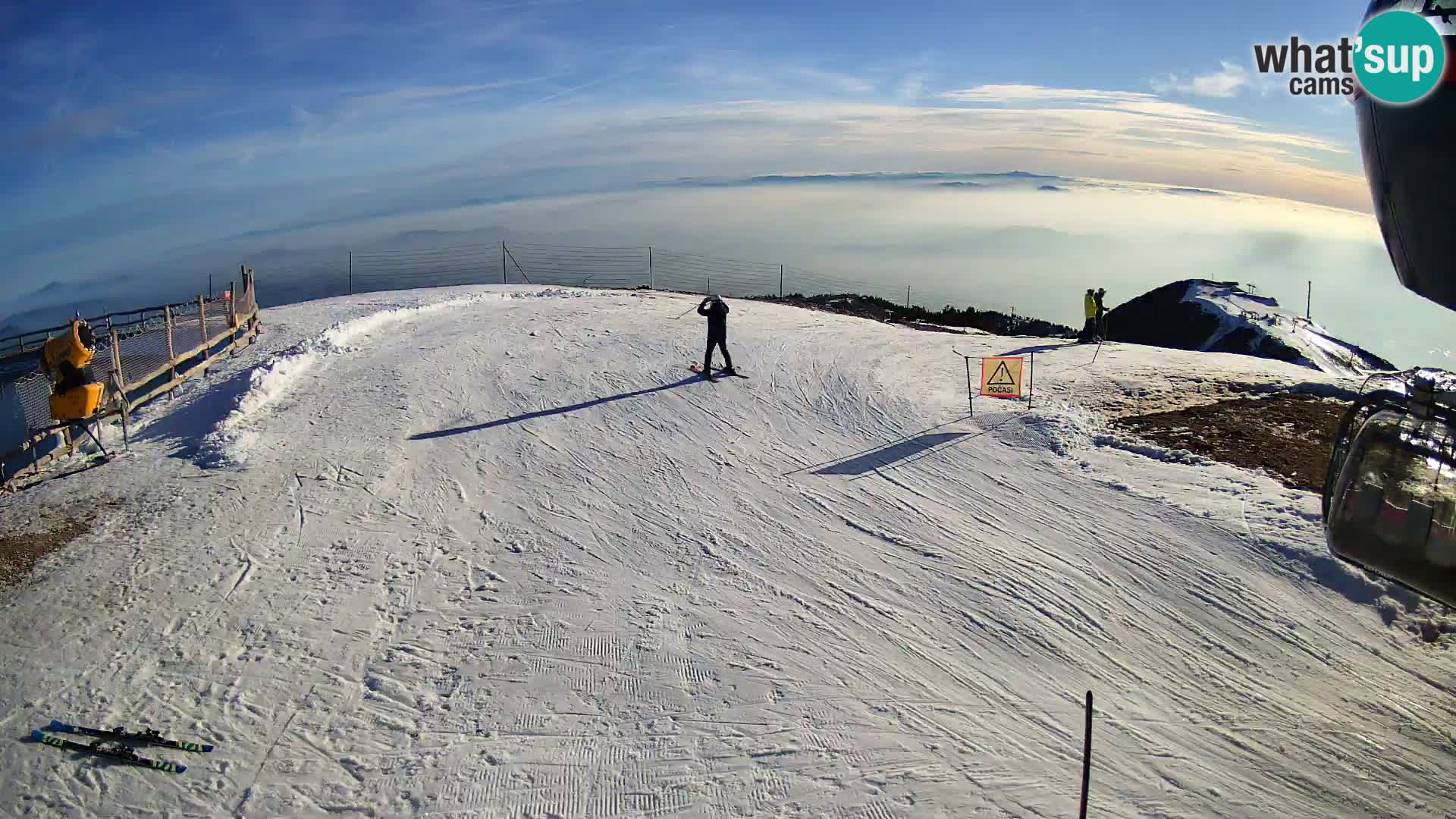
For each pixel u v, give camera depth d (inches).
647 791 288.5
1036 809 273.0
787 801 281.9
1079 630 365.1
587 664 355.3
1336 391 655.8
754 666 351.6
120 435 599.5
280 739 313.0
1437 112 236.5
